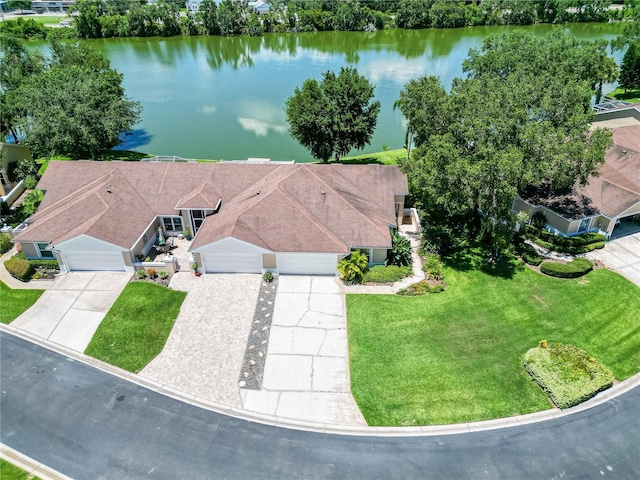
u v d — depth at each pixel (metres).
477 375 27.03
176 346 29.20
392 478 22.05
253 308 32.00
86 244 34.28
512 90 37.06
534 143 33.22
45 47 122.88
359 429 24.30
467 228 40.66
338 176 40.78
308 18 138.12
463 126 34.78
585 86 44.31
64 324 30.89
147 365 28.03
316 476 22.19
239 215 35.38
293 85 89.69
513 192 31.67
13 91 55.62
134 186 40.62
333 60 108.00
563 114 38.03
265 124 70.81
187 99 82.38
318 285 34.16
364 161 55.97
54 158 57.28
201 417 25.02
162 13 133.62
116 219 36.38
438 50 115.06
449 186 33.78
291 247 34.03
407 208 43.03
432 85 41.50
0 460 23.08
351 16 136.75
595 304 32.03
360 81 47.84
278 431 24.27
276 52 118.31
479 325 30.48
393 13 145.12
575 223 38.31
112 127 52.00
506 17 139.75
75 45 68.38
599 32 127.94
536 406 25.36
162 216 39.31
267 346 29.06
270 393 26.19
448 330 30.12
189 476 22.28
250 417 24.97
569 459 22.86
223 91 86.62
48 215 37.69
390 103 77.38
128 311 31.72
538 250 37.75
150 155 59.25
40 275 35.22
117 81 64.06
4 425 24.73
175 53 118.12
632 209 38.34
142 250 37.34
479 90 38.16
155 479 22.19
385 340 29.42
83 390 26.56
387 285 34.12
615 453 23.12
